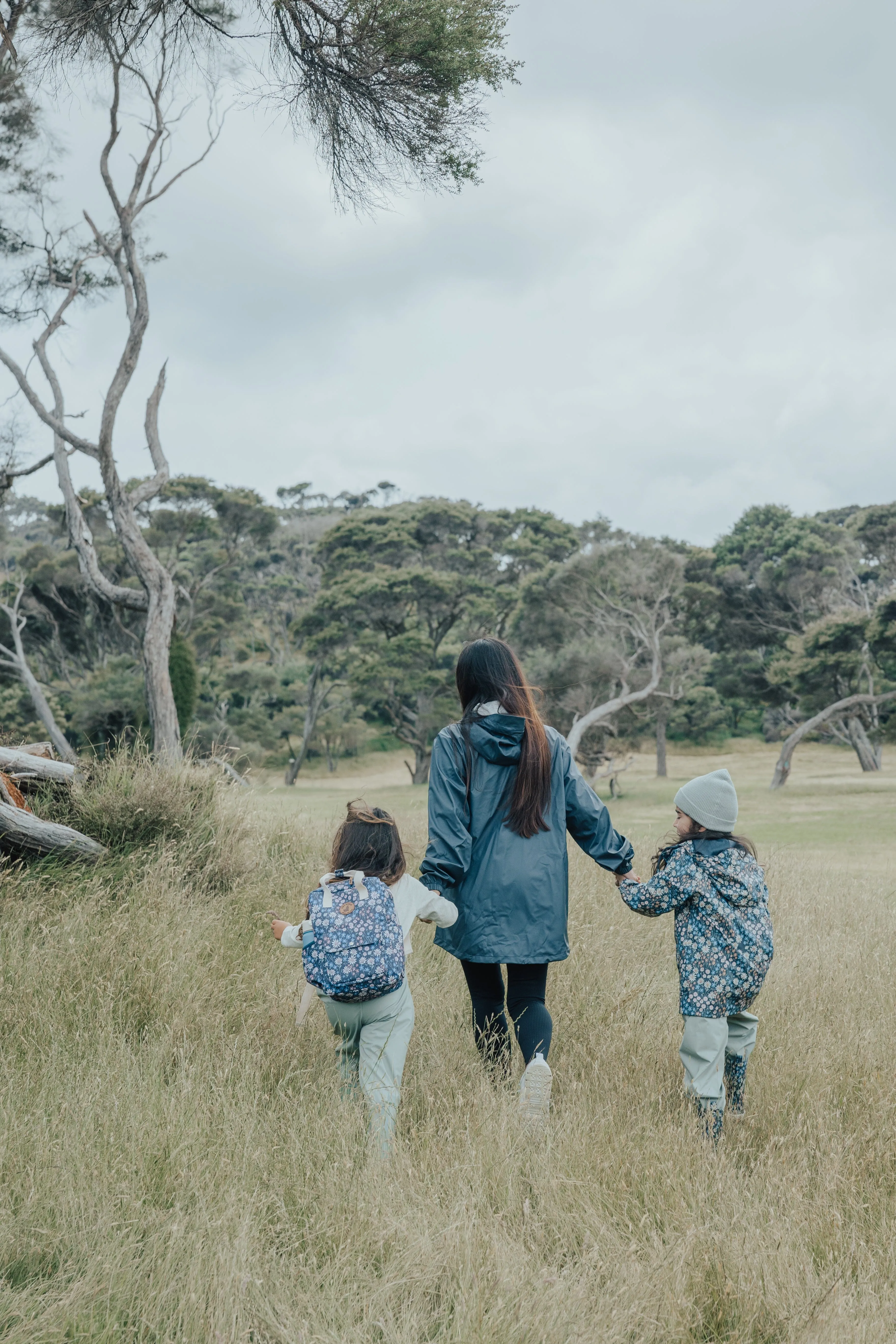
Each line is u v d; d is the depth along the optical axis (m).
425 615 48.19
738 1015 3.07
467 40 6.79
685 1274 1.96
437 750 3.05
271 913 2.97
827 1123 2.75
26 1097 2.62
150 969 3.58
